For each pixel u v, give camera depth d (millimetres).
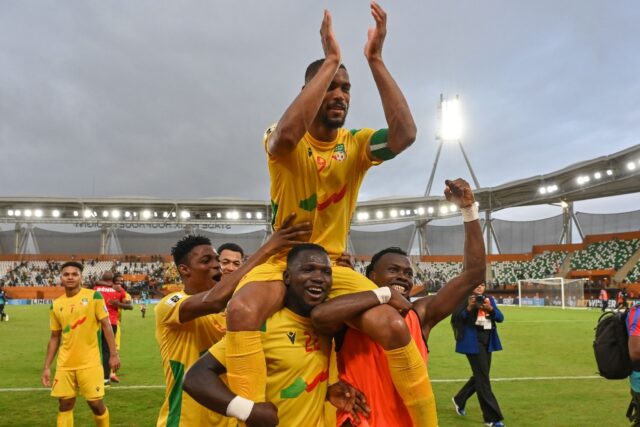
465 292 3273
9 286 45875
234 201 58250
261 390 2508
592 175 45469
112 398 8141
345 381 2859
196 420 3375
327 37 2725
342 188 2980
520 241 60031
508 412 7281
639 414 4582
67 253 62406
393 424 2758
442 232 64500
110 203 56594
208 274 3781
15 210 56344
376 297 2625
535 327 20469
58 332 6105
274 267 2826
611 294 35969
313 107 2594
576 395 8367
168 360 3570
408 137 2850
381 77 2939
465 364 11867
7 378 9766
